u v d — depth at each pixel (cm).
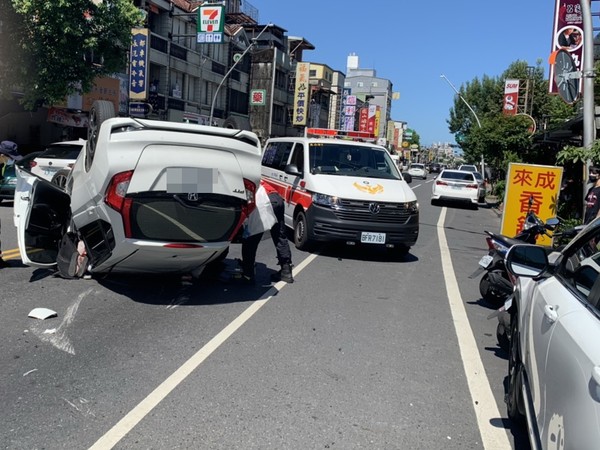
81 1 1708
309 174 1009
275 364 483
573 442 209
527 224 755
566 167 1530
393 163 1077
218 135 606
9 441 337
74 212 680
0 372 434
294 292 734
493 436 378
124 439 347
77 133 2578
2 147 803
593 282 284
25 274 727
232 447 346
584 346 229
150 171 579
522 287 409
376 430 379
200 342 525
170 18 3338
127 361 470
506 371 501
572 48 1334
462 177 2497
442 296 769
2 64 1702
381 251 1109
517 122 2538
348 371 478
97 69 1898
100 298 645
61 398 397
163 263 648
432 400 431
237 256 941
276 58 4781
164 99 3353
